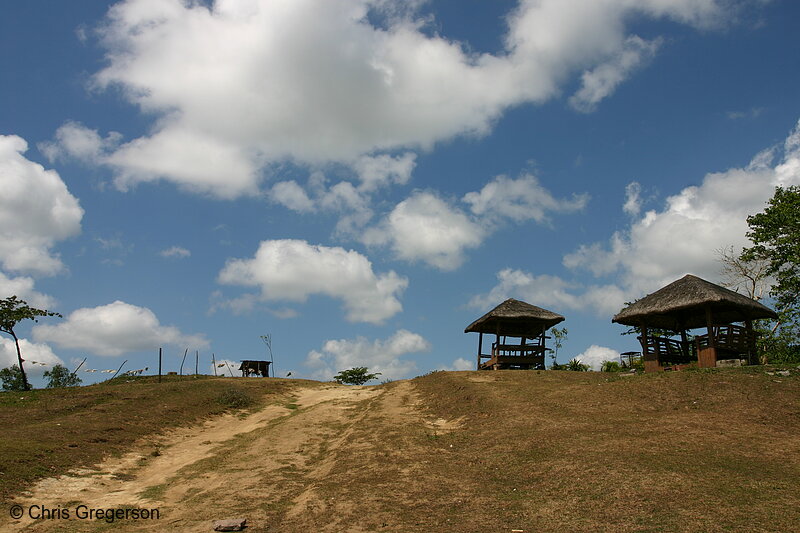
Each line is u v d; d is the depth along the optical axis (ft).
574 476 46.85
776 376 70.38
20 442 63.57
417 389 100.17
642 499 40.40
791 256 105.09
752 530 34.19
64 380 156.56
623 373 92.73
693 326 102.94
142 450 70.08
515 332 121.08
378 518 42.22
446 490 47.85
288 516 44.62
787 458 47.11
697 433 55.11
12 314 122.11
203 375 150.61
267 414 93.66
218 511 46.19
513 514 41.01
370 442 65.16
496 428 65.51
